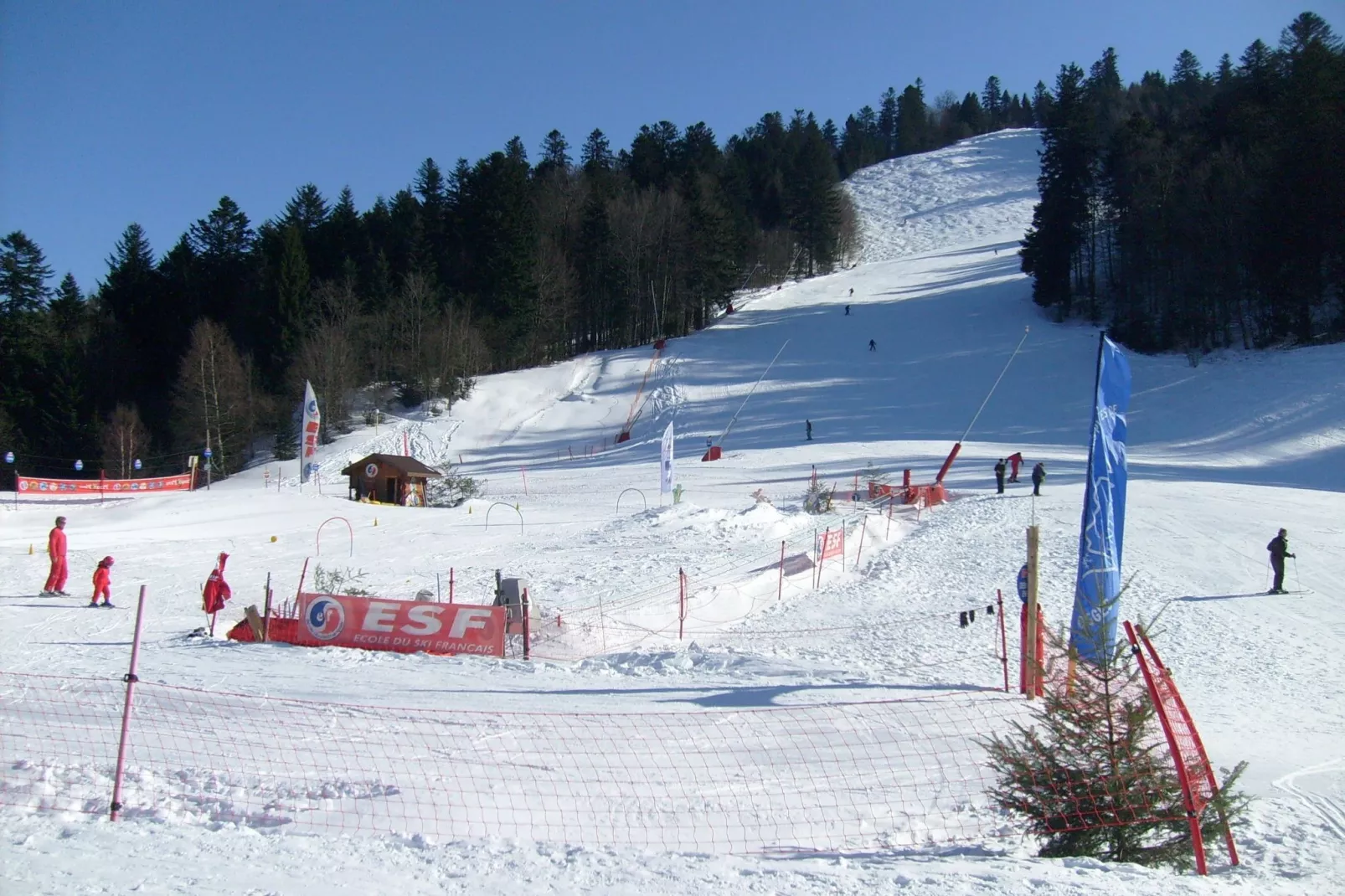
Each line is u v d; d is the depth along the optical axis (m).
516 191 83.00
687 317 90.06
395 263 83.56
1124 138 80.44
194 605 19.09
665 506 31.36
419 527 31.30
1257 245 61.41
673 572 22.72
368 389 71.44
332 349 67.00
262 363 73.75
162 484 47.41
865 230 144.62
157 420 72.94
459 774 8.09
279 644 15.38
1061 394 58.56
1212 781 7.04
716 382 68.50
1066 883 5.89
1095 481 10.21
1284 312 62.00
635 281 88.38
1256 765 9.55
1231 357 60.62
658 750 9.06
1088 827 6.84
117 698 10.48
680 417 61.50
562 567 23.66
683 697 11.57
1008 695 11.52
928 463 42.69
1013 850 6.95
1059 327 75.31
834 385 65.19
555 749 8.96
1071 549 24.52
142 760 8.10
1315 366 53.22
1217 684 13.72
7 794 7.13
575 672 13.55
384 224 88.75
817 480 37.62
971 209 150.75
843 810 7.66
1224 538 25.23
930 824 7.45
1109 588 10.13
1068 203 80.38
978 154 183.88
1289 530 26.09
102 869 5.43
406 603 15.40
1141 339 67.25
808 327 84.06
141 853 5.76
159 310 81.12
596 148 132.25
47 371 68.50
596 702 11.16
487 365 77.06
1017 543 25.67
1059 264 79.75
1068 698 7.16
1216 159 68.88
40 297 73.31
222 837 6.15
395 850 6.05
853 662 14.73
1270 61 79.81
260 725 9.41
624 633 17.69
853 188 173.50
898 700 11.23
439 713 10.22
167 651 14.48
